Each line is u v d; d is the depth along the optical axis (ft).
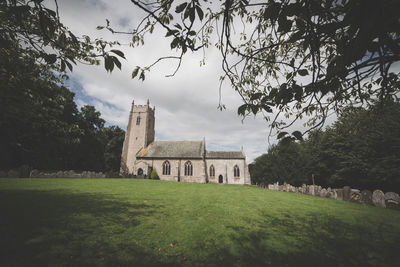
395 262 12.75
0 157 67.62
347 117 14.46
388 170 42.34
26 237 14.03
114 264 11.41
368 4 4.06
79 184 49.26
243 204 33.55
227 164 122.62
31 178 56.49
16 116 20.33
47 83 20.80
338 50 5.96
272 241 15.80
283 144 6.17
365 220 23.41
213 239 15.81
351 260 12.94
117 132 151.64
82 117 105.40
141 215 22.11
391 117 42.19
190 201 34.24
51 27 5.23
